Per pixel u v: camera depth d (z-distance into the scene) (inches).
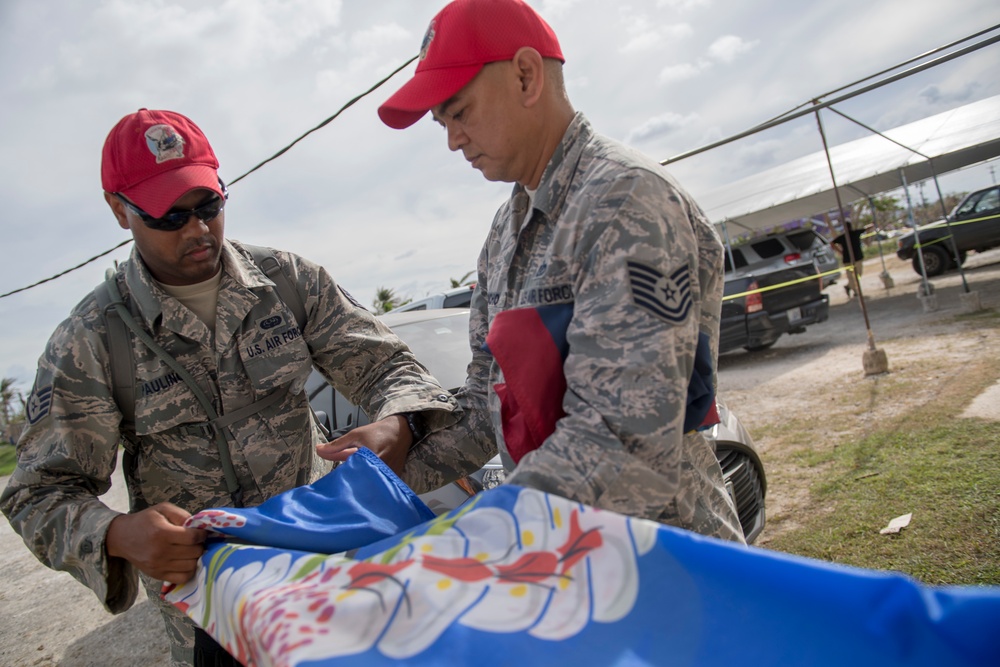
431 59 46.3
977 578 96.7
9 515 61.5
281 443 70.0
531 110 47.4
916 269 488.7
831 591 26.7
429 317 162.1
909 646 24.4
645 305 40.2
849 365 258.1
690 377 42.4
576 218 43.8
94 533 54.5
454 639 30.9
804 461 162.6
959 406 171.6
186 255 63.3
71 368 62.7
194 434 67.2
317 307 73.9
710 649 28.4
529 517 35.8
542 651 29.9
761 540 127.5
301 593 36.1
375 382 73.6
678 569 30.7
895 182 417.4
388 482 52.7
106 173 61.8
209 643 61.3
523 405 45.1
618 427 39.6
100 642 149.9
